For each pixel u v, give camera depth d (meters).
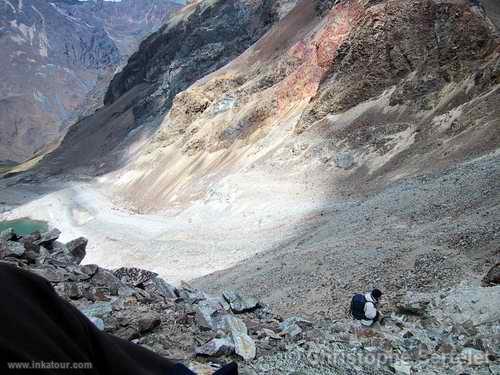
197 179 85.19
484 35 58.41
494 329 11.41
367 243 29.22
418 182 41.31
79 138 180.62
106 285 11.07
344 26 80.12
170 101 146.75
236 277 32.22
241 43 144.50
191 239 56.50
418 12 65.81
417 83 61.16
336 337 10.20
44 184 146.00
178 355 8.28
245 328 9.90
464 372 8.25
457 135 50.72
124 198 105.50
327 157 62.41
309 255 30.45
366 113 64.94
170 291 12.09
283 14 133.75
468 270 19.86
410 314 14.80
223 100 98.44
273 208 56.22
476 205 28.89
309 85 81.31
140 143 140.25
